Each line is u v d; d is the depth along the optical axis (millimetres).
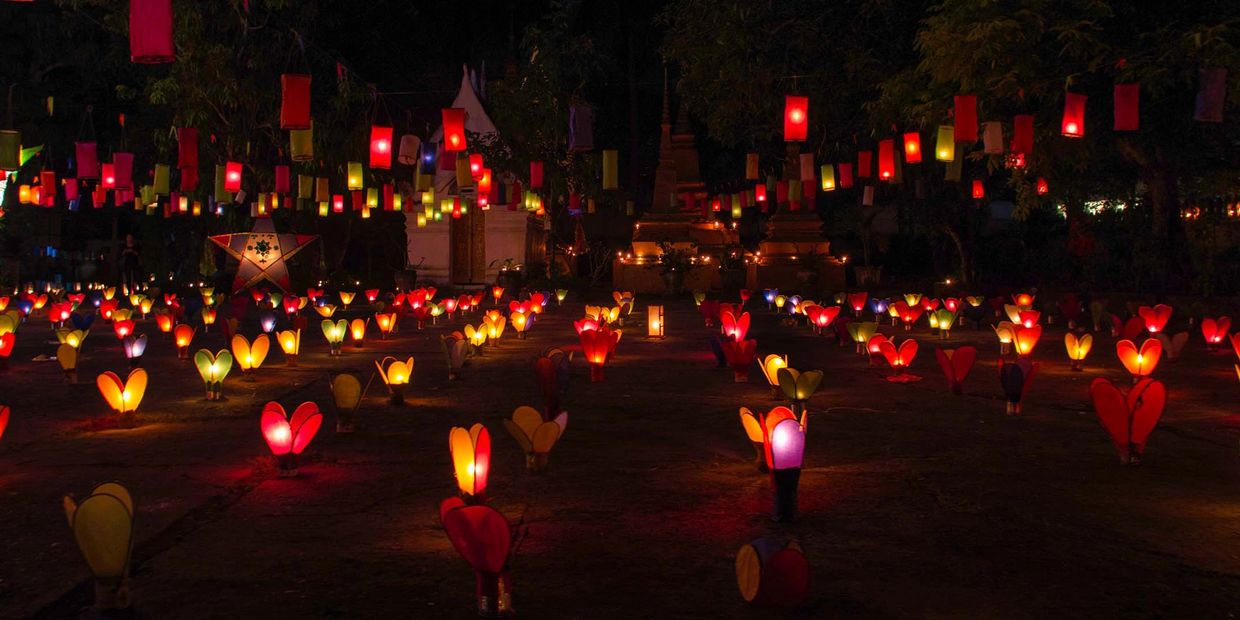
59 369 10508
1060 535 4176
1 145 12484
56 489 5020
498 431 6672
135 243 27000
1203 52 11633
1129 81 12383
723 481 5176
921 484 5109
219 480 5207
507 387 8969
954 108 12016
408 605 3357
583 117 15266
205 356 8055
